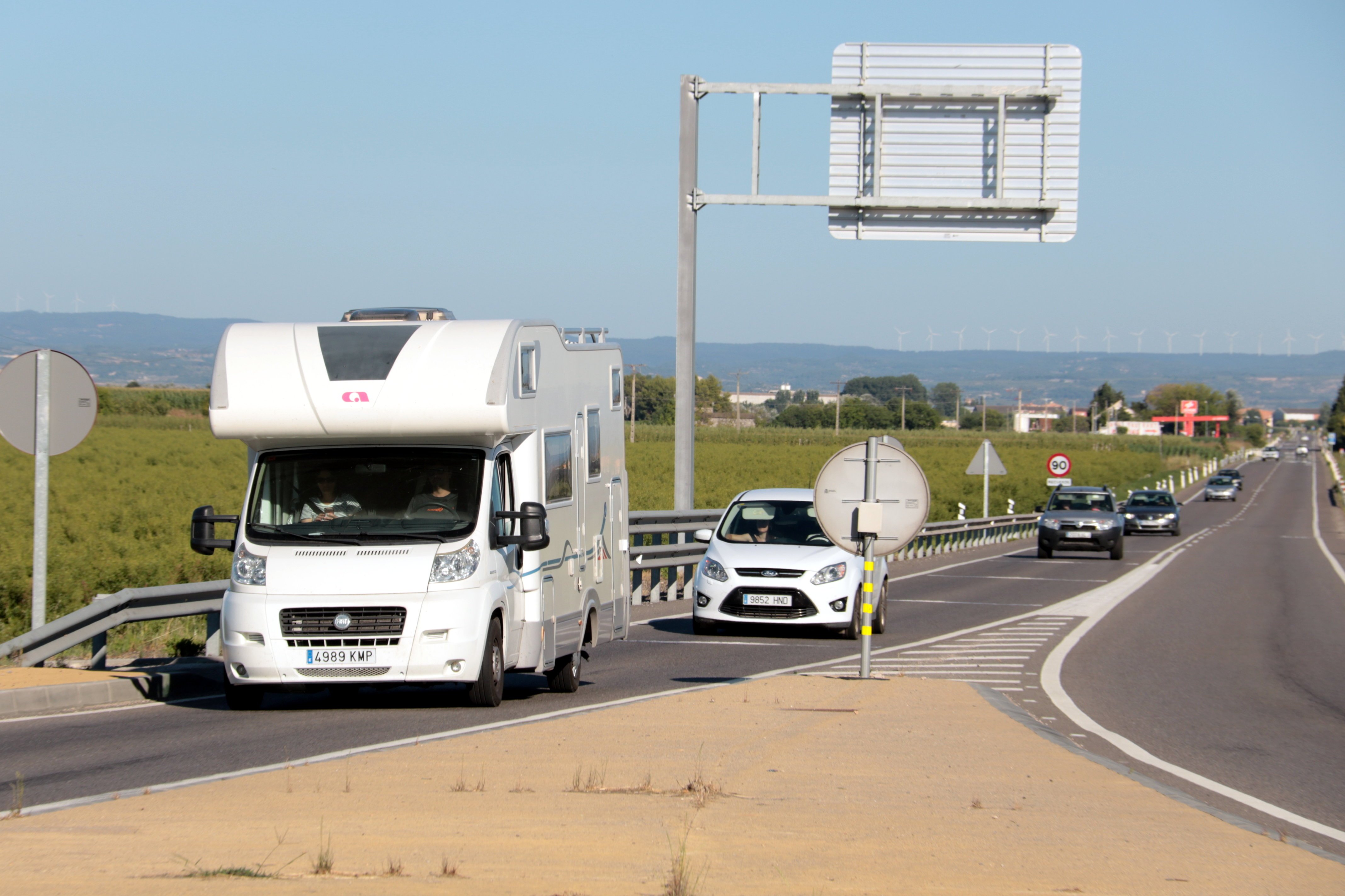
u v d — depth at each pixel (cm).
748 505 6875
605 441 5081
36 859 2056
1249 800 2947
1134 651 6206
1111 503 14100
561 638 4456
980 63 6825
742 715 3778
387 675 3784
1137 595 9475
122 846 2162
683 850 2023
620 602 5269
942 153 6862
